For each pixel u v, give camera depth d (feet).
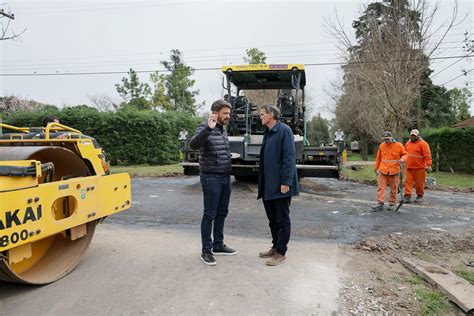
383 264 13.96
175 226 19.11
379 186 23.88
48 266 12.41
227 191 14.08
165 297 10.64
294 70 32.42
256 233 17.93
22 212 9.66
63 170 13.37
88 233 13.25
